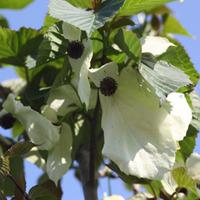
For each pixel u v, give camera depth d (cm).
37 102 100
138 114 88
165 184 96
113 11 89
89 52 89
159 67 87
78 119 98
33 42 106
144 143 87
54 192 96
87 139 101
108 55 93
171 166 85
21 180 92
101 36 95
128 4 93
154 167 85
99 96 90
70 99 95
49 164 94
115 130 88
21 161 93
